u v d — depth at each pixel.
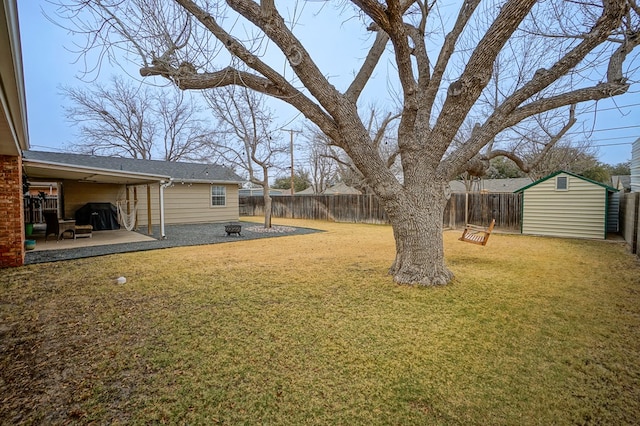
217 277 5.11
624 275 5.15
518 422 1.82
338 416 1.88
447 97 4.10
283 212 20.45
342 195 17.11
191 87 4.32
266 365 2.44
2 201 5.85
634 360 2.48
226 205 16.83
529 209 10.85
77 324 3.24
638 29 4.15
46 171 8.09
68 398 2.04
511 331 3.01
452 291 4.25
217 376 2.29
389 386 2.16
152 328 3.13
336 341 2.83
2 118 3.37
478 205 13.02
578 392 2.09
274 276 5.16
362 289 4.38
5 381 2.24
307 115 4.60
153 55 4.03
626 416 1.86
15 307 3.73
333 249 7.99
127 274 5.35
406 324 3.19
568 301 3.86
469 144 4.54
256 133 12.49
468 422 1.82
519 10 3.48
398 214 4.66
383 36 5.09
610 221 10.88
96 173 8.52
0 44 1.93
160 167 15.45
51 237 10.15
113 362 2.49
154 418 1.86
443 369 2.37
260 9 3.71
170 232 11.85
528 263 6.10
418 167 4.51
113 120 21.25
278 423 1.82
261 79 4.38
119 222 12.98
